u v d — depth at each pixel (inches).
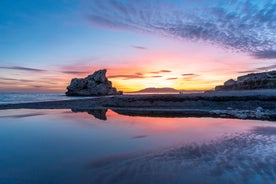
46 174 219.8
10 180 206.5
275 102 798.5
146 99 1015.6
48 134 429.1
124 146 327.3
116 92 3348.9
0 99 1838.1
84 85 2950.3
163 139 368.8
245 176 197.6
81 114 775.7
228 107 821.2
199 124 529.0
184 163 236.8
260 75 2215.8
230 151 277.7
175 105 928.9
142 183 190.5
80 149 314.5
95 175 212.8
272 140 338.0
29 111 888.9
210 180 192.5
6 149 318.3
